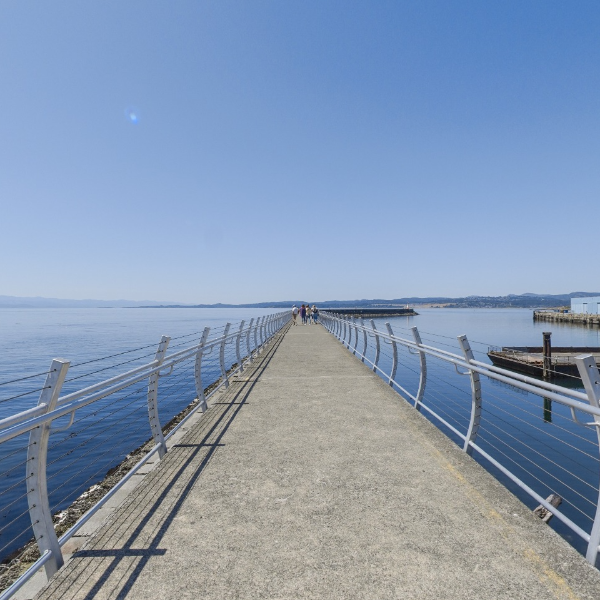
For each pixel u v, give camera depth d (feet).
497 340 147.64
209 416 18.44
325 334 74.79
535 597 6.95
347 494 10.77
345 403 20.75
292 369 32.04
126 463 20.13
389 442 14.82
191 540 8.73
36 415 7.75
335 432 16.02
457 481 11.51
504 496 10.61
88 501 16.81
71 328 301.02
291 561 7.97
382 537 8.75
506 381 10.84
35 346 155.53
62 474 29.43
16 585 6.69
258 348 45.47
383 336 28.14
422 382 19.77
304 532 8.98
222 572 7.67
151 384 14.14
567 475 28.96
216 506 10.19
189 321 424.05
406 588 7.16
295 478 11.81
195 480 11.75
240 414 18.75
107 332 245.65
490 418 41.83
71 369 95.14
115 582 7.42
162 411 46.32
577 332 193.16
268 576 7.53
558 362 70.28
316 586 7.25
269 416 18.39
